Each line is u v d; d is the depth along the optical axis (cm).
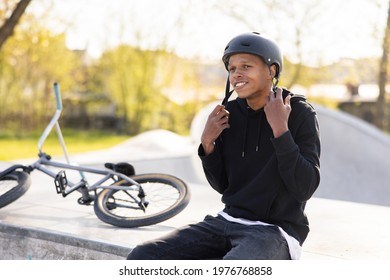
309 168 408
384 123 3575
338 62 3472
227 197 467
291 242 432
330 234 685
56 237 638
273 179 440
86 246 609
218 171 471
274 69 453
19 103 4419
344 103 4422
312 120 437
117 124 4822
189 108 4500
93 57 4556
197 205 859
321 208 865
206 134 458
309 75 3541
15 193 709
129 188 696
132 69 4444
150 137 2128
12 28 1506
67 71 4431
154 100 4509
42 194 925
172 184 718
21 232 673
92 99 4772
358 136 1792
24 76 4319
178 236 446
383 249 612
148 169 1700
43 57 4244
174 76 4434
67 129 4731
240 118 469
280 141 403
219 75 4381
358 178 1767
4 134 4291
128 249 570
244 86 446
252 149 454
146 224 664
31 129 4472
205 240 447
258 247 414
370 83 3666
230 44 453
